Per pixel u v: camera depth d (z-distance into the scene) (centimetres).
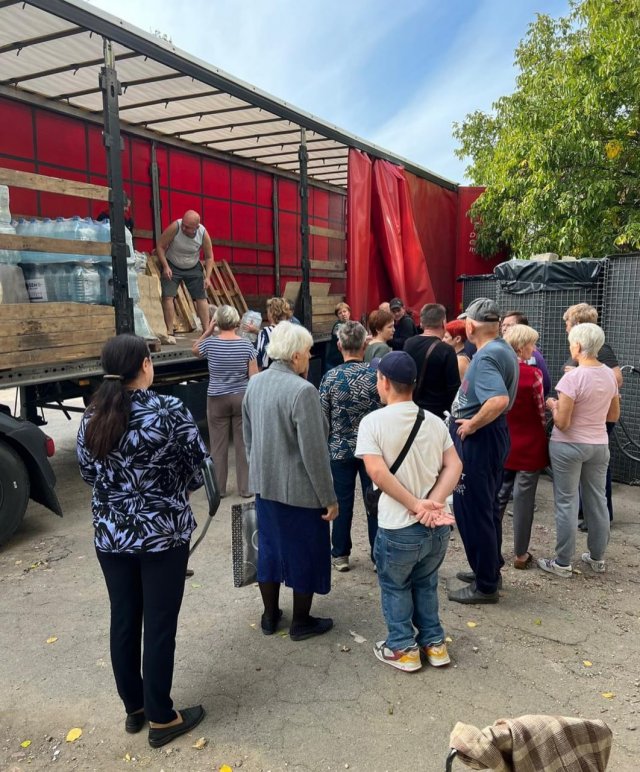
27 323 435
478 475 338
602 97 945
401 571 280
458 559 421
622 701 268
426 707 263
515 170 1061
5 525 430
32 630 328
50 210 695
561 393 368
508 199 1043
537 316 646
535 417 382
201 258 900
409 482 272
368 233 825
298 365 304
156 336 639
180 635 323
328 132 754
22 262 475
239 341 527
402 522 272
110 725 254
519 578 392
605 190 933
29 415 599
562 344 634
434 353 419
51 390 589
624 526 486
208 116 750
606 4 1008
